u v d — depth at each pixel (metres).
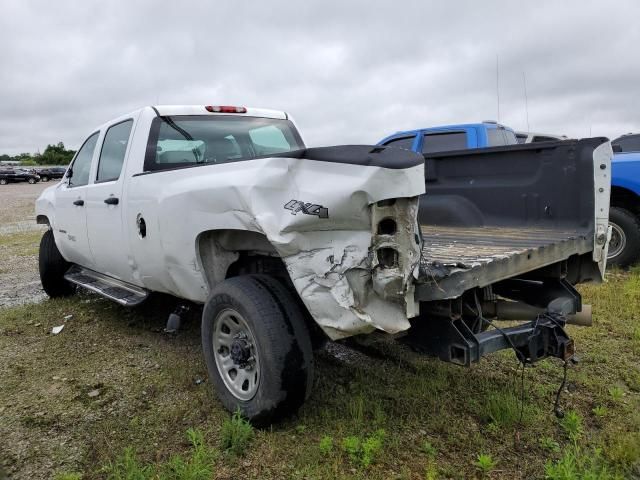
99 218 4.39
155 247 3.62
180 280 3.54
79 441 2.94
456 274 2.43
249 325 2.87
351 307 2.48
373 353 4.03
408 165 2.36
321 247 2.54
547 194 3.83
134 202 3.79
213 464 2.66
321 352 4.05
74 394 3.51
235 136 4.48
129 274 4.21
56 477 2.61
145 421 3.13
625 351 4.05
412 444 2.81
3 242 12.28
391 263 2.43
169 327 3.74
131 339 4.55
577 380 3.55
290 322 2.80
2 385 3.68
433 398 3.27
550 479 2.51
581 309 3.29
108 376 3.78
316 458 2.66
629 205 6.84
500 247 3.07
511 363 3.86
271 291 2.89
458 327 2.61
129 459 2.59
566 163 3.69
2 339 4.68
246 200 2.73
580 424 2.97
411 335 2.74
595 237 3.54
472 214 4.33
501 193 4.14
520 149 3.95
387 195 2.36
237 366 3.05
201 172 3.22
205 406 3.26
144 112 4.09
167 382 3.65
